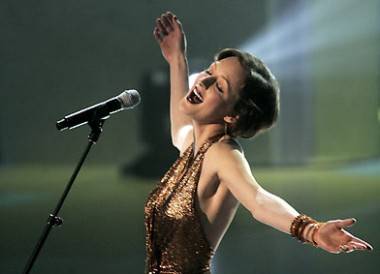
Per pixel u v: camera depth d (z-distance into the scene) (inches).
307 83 1326.3
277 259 646.5
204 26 1284.4
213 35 1288.1
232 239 723.4
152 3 1262.3
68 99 1258.0
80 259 664.4
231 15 1290.6
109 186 1087.6
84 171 1213.1
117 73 1261.1
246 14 1295.5
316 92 1349.7
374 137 1418.6
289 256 655.8
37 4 1243.2
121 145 1234.6
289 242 706.2
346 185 1078.4
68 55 1256.2
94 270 625.9
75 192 1042.1
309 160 1323.8
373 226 784.9
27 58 1248.8
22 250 707.4
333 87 1371.8
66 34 1254.9
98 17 1257.4
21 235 770.2
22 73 1249.4
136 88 1258.0
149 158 1210.6
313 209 899.4
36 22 1245.1
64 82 1257.4
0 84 1245.1
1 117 1248.8
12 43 1245.1
